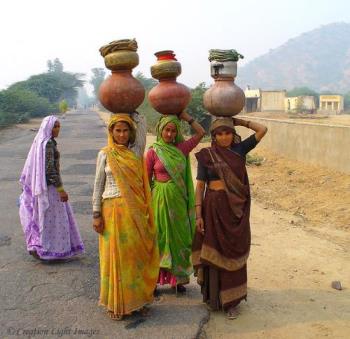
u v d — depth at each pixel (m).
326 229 7.65
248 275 5.46
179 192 4.57
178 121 4.59
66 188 10.35
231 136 4.19
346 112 80.00
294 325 4.26
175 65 4.48
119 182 4.05
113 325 4.17
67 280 5.23
